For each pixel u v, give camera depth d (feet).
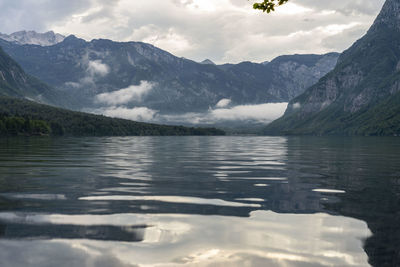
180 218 38.96
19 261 25.99
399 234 33.01
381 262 26.27
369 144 320.09
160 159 126.62
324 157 141.90
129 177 74.18
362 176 77.56
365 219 38.60
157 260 26.63
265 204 46.70
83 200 48.80
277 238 31.96
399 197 51.75
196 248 29.25
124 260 26.50
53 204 45.83
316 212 41.93
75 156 136.67
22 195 52.24
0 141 328.49
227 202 47.96
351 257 27.30
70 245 29.58
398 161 120.78
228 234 33.09
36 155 140.46
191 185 63.31
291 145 296.10
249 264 25.99
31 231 33.40
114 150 188.03
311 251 28.63
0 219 37.88
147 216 39.78
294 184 65.00
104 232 33.35
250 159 129.49
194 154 159.22
